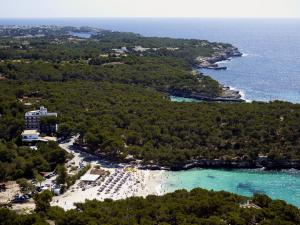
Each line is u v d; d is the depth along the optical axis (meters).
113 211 149.75
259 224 142.12
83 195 191.50
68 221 144.12
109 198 179.38
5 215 150.88
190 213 149.38
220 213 149.50
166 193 182.50
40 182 199.50
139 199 161.25
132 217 145.50
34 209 169.00
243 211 149.75
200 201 154.00
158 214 147.50
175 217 145.88
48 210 159.00
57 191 191.00
